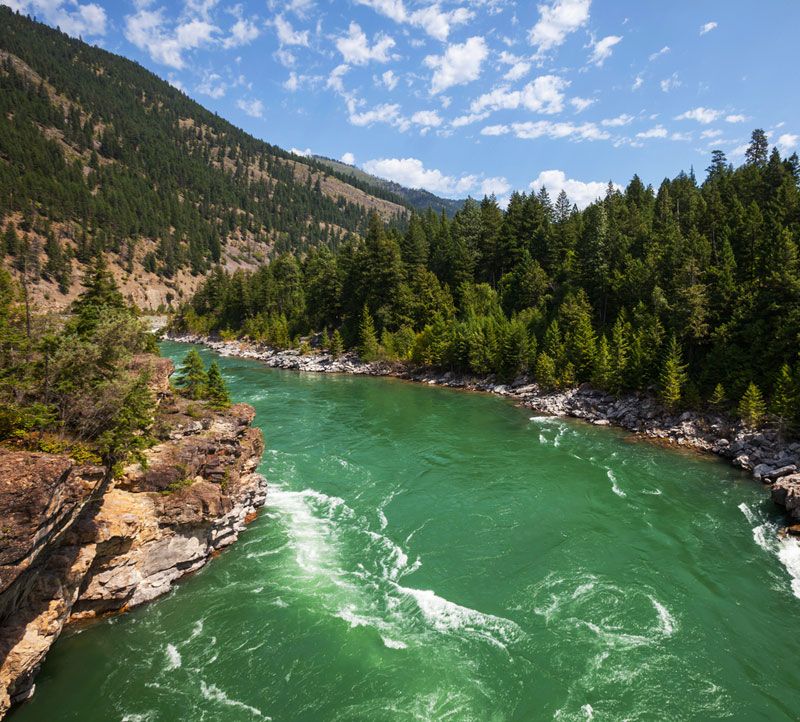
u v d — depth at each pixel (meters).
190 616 21.83
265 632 20.83
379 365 91.88
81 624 20.92
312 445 45.56
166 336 159.38
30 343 22.67
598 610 22.53
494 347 77.31
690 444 47.34
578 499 34.53
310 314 117.31
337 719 16.66
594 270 75.44
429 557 26.97
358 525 30.44
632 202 93.38
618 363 58.03
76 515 19.36
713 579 25.08
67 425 22.42
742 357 49.97
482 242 102.25
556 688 18.06
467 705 17.27
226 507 27.05
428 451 44.41
